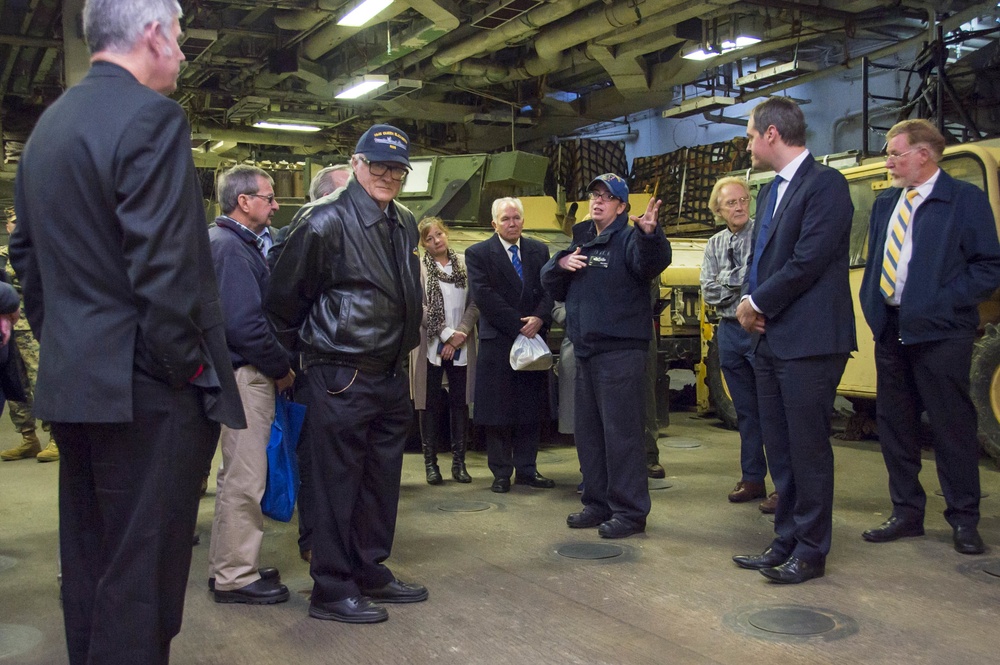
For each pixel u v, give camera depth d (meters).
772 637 2.76
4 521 4.50
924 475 5.22
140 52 1.92
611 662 2.61
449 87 14.98
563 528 4.17
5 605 3.24
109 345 1.82
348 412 2.94
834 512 4.36
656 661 2.61
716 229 11.01
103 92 1.85
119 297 1.83
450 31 11.83
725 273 4.68
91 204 1.81
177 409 1.89
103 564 1.92
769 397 3.43
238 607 3.15
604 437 4.09
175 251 1.80
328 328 2.92
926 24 11.73
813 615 2.94
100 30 1.90
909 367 3.80
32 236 1.89
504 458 5.02
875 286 3.84
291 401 3.75
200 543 4.05
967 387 3.61
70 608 1.98
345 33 12.06
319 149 18.27
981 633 2.77
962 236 3.60
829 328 3.19
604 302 3.92
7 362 3.41
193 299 1.84
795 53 11.95
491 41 11.97
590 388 4.12
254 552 3.21
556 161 13.80
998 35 12.04
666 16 10.91
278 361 3.15
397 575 3.47
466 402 5.33
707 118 13.87
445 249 5.37
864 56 9.17
